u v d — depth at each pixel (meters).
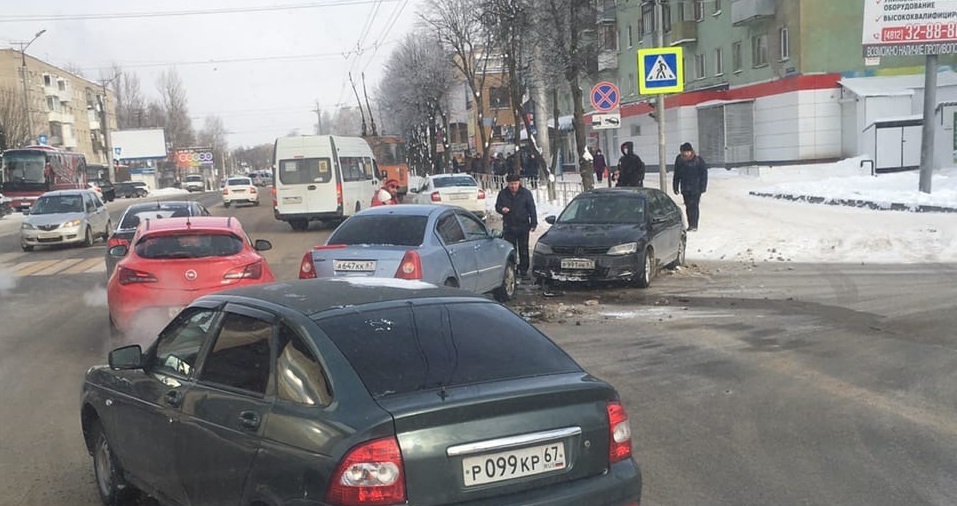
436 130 59.53
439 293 4.49
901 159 31.94
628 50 51.72
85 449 6.38
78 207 24.39
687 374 8.14
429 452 3.32
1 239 28.77
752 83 40.47
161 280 9.48
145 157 88.31
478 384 3.68
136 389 4.77
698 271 15.50
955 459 5.69
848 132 36.38
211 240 10.09
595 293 13.47
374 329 3.93
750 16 38.75
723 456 5.88
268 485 3.55
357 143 30.23
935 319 10.38
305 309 4.03
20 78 85.06
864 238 17.11
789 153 37.62
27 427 6.97
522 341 4.19
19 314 12.89
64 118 97.50
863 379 7.77
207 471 4.00
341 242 10.46
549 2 25.53
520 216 15.09
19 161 46.38
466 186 27.08
